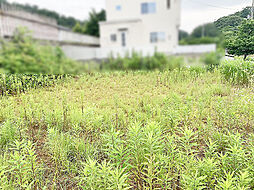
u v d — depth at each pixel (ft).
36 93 16.19
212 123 9.80
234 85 16.75
